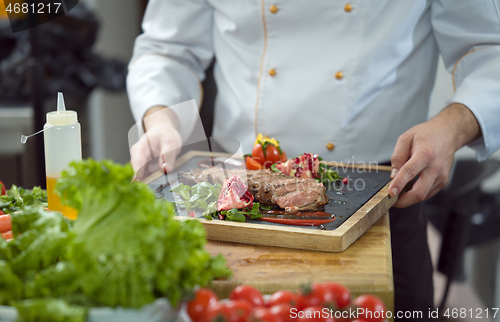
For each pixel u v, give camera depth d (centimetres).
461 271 281
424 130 144
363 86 170
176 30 195
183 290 73
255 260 107
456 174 245
